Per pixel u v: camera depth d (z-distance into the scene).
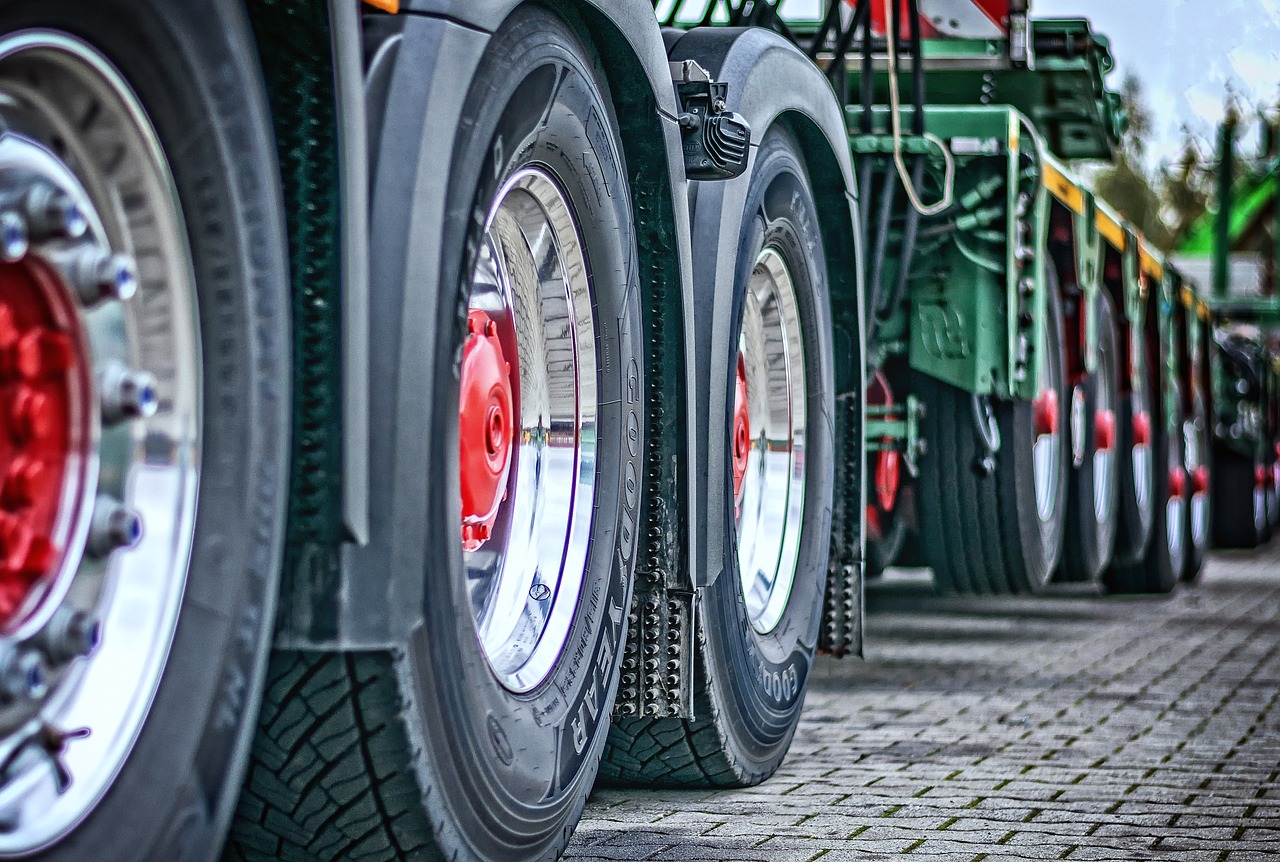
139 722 1.99
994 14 7.07
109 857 1.95
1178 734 5.30
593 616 3.25
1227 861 3.56
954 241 6.69
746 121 3.94
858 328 5.00
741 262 3.98
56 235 1.85
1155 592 11.02
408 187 2.42
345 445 2.29
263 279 2.19
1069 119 7.98
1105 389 9.73
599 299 3.28
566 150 3.06
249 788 2.54
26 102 1.84
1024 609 10.02
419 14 2.52
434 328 2.45
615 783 4.28
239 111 2.13
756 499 4.59
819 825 3.88
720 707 4.03
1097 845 3.70
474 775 2.68
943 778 4.50
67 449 1.93
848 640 5.00
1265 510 18.09
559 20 2.99
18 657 1.83
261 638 2.21
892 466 6.94
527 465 3.19
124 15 1.92
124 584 2.00
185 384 2.06
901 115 6.07
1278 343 19.84
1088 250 8.61
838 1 5.69
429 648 2.51
